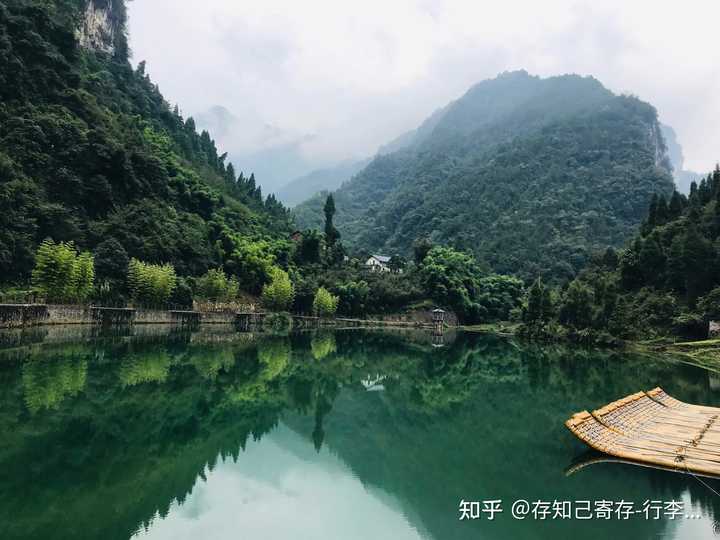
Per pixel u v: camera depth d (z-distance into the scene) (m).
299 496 15.04
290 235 133.75
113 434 19.11
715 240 70.31
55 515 12.45
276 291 92.19
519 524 13.03
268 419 24.03
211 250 95.31
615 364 47.34
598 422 19.19
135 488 14.66
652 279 75.81
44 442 17.48
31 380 26.42
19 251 57.22
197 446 18.98
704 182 93.19
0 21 79.19
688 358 52.75
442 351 59.09
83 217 73.25
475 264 143.62
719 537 12.13
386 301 116.12
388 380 36.94
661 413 23.17
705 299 63.09
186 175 110.06
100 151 79.19
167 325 67.50
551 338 74.31
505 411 27.00
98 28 136.62
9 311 43.81
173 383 29.41
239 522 13.05
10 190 60.81
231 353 44.94
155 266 69.81
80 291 57.00
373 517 13.59
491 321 121.75
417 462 18.27
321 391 31.67
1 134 70.38
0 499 13.09
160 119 143.75
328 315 101.31
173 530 12.31
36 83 80.88
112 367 32.00
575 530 12.60
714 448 17.84
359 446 20.25
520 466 17.55
